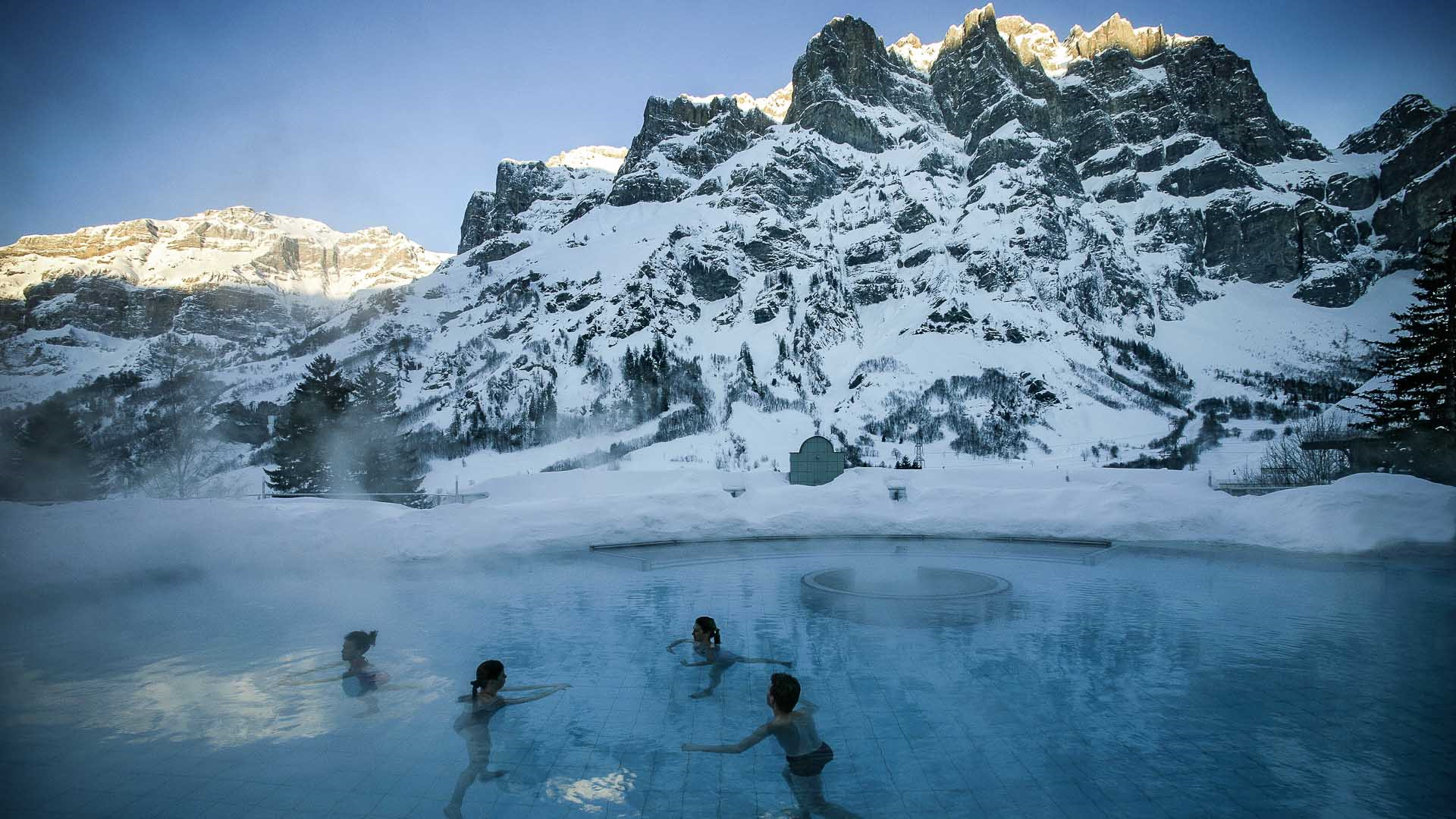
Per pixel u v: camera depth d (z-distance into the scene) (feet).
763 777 21.79
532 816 19.20
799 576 58.23
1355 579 55.21
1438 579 54.65
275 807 19.67
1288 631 39.22
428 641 38.14
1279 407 406.41
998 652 35.37
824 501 89.10
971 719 26.37
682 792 20.76
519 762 22.91
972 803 19.77
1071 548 74.28
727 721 26.50
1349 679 30.53
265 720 26.66
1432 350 129.70
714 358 437.58
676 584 54.85
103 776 21.68
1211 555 68.54
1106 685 30.14
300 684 31.07
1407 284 599.57
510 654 35.63
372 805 19.89
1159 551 71.05
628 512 79.97
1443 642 36.70
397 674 32.45
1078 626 40.75
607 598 49.39
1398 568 59.77
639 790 20.89
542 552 71.15
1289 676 31.09
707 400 400.06
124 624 41.83
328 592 51.62
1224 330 548.72
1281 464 144.77
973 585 53.47
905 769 22.11
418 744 24.47
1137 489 83.51
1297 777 21.24
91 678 31.78
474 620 42.83
